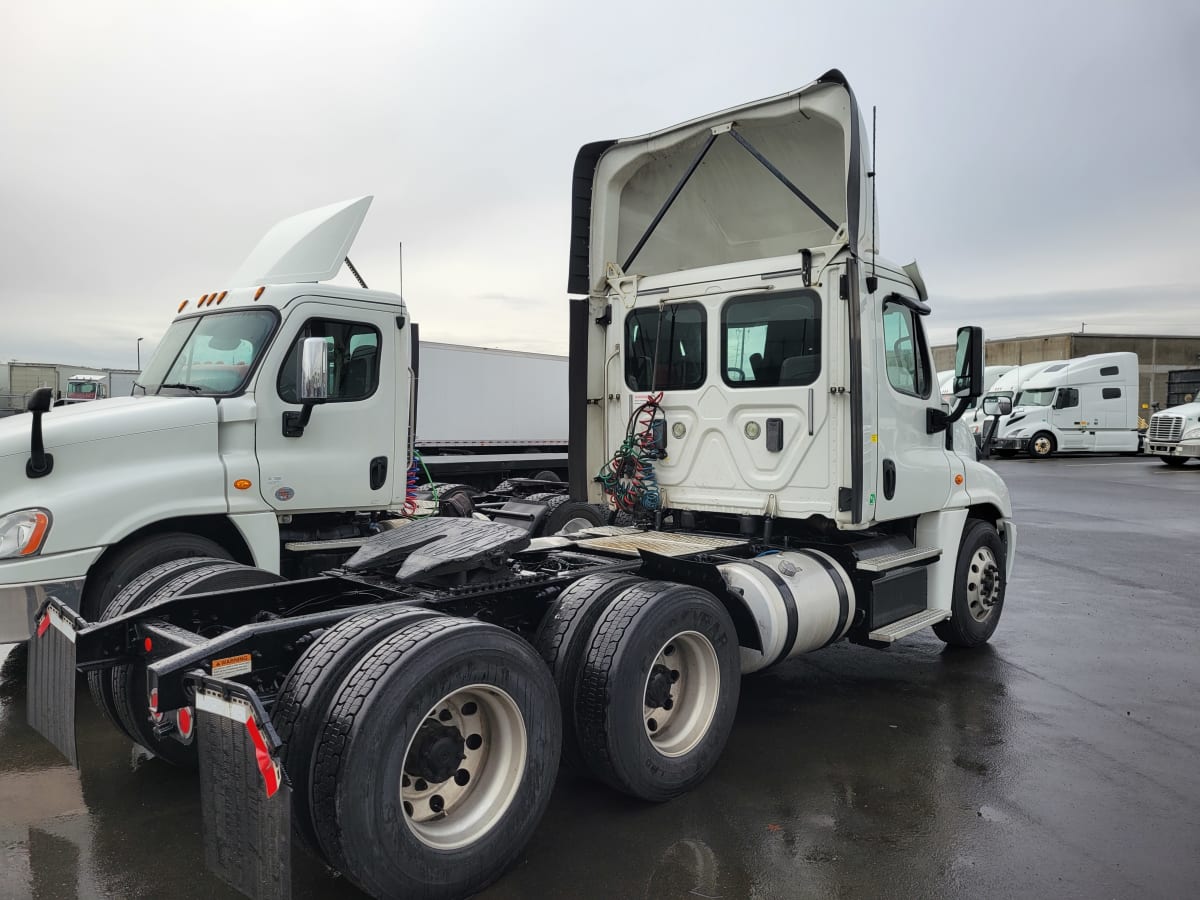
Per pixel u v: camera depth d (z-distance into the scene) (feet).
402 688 9.02
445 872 9.38
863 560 17.13
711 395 17.90
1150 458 99.71
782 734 15.48
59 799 12.80
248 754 8.43
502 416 41.81
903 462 17.76
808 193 18.34
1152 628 23.52
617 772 11.71
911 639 22.45
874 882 10.43
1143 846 11.35
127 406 17.22
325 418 19.25
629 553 15.08
